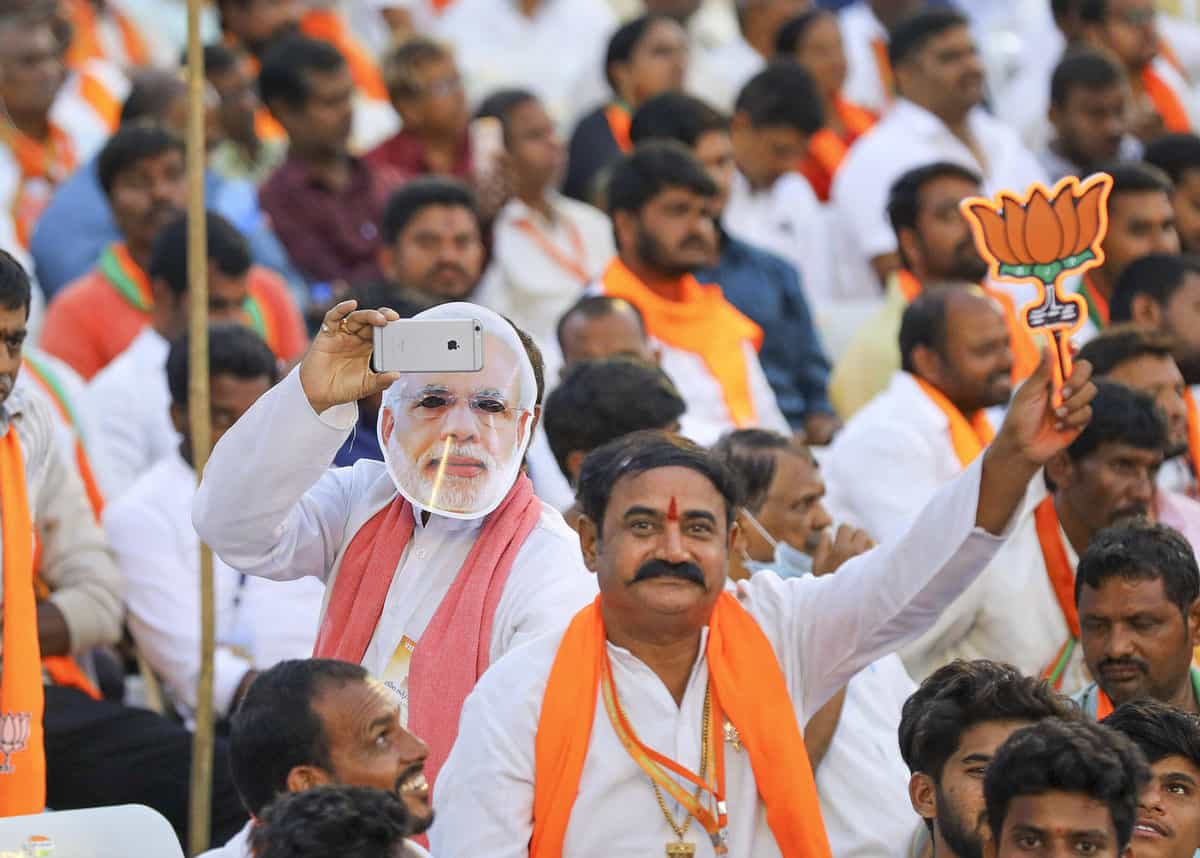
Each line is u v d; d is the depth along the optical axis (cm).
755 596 1446
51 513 1972
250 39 3494
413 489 1455
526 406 1470
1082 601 1634
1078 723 1229
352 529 1500
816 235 3170
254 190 2984
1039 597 1830
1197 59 3812
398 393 1462
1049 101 3328
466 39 3909
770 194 3188
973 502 1377
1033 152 3647
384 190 3039
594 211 3062
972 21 4141
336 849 1064
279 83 2945
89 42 3669
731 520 1389
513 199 2988
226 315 2481
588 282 2945
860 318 3000
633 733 1370
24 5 3142
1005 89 3975
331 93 2952
